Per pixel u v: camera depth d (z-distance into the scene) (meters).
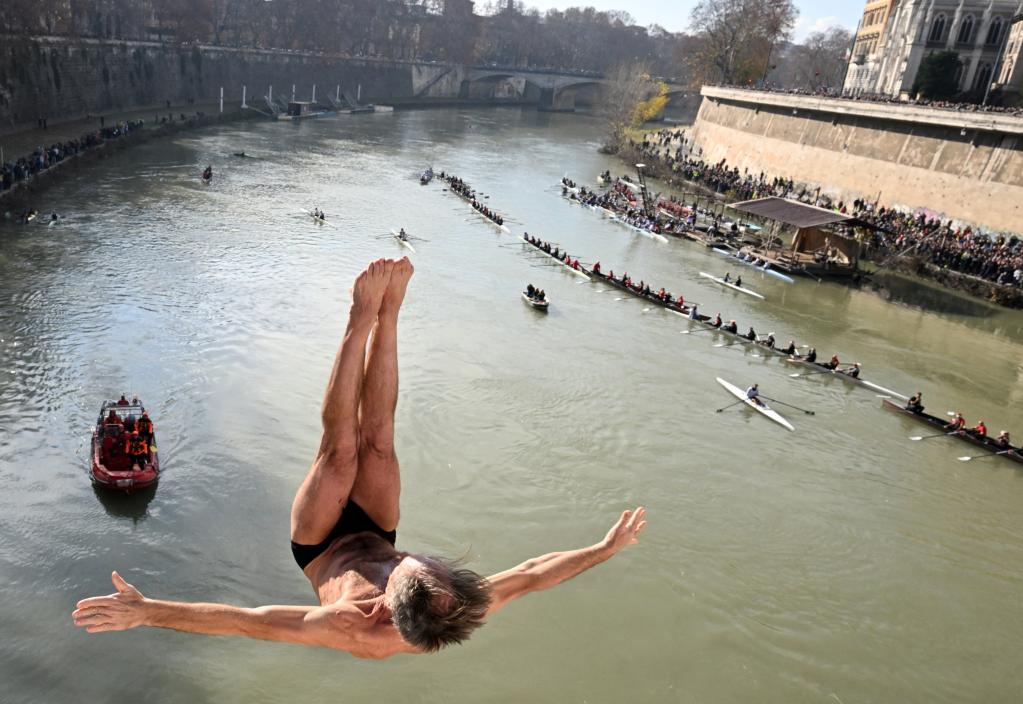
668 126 148.38
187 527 25.28
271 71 134.38
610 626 22.94
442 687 20.27
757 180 91.69
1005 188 58.03
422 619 2.98
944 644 23.47
